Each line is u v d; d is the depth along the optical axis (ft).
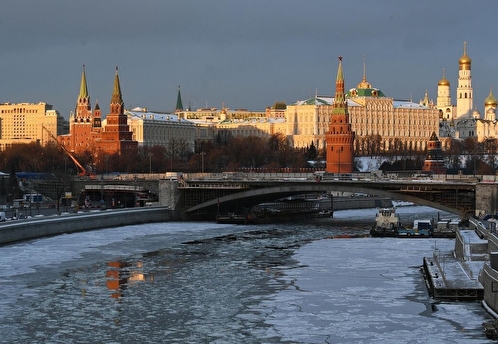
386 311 550.36
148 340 490.90
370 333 499.51
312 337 493.77
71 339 493.36
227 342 486.38
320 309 558.15
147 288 629.10
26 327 517.55
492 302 538.88
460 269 640.58
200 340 490.49
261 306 568.00
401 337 490.90
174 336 498.28
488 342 479.00
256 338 493.36
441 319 527.81
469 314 538.06
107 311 556.10
